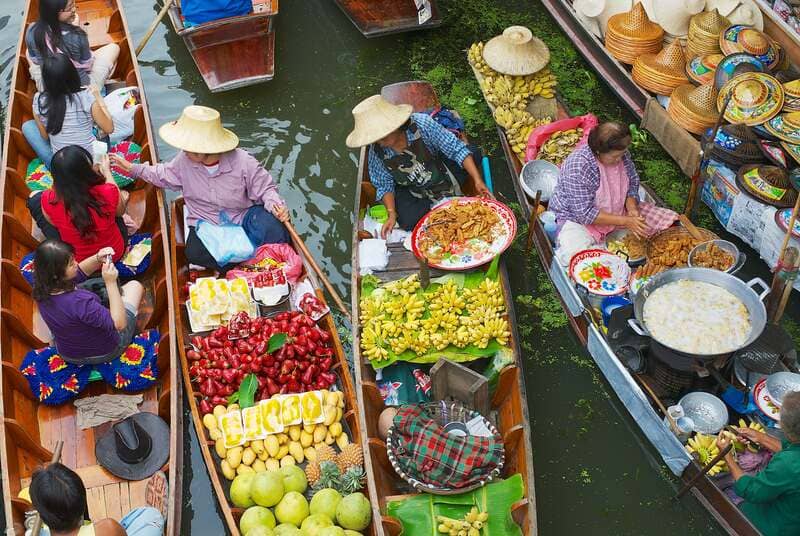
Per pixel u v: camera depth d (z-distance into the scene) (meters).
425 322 5.59
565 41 8.48
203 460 5.60
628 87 7.52
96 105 6.43
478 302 5.70
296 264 6.16
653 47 7.46
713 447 5.05
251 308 5.84
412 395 5.50
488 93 7.42
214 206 6.31
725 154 6.39
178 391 5.38
